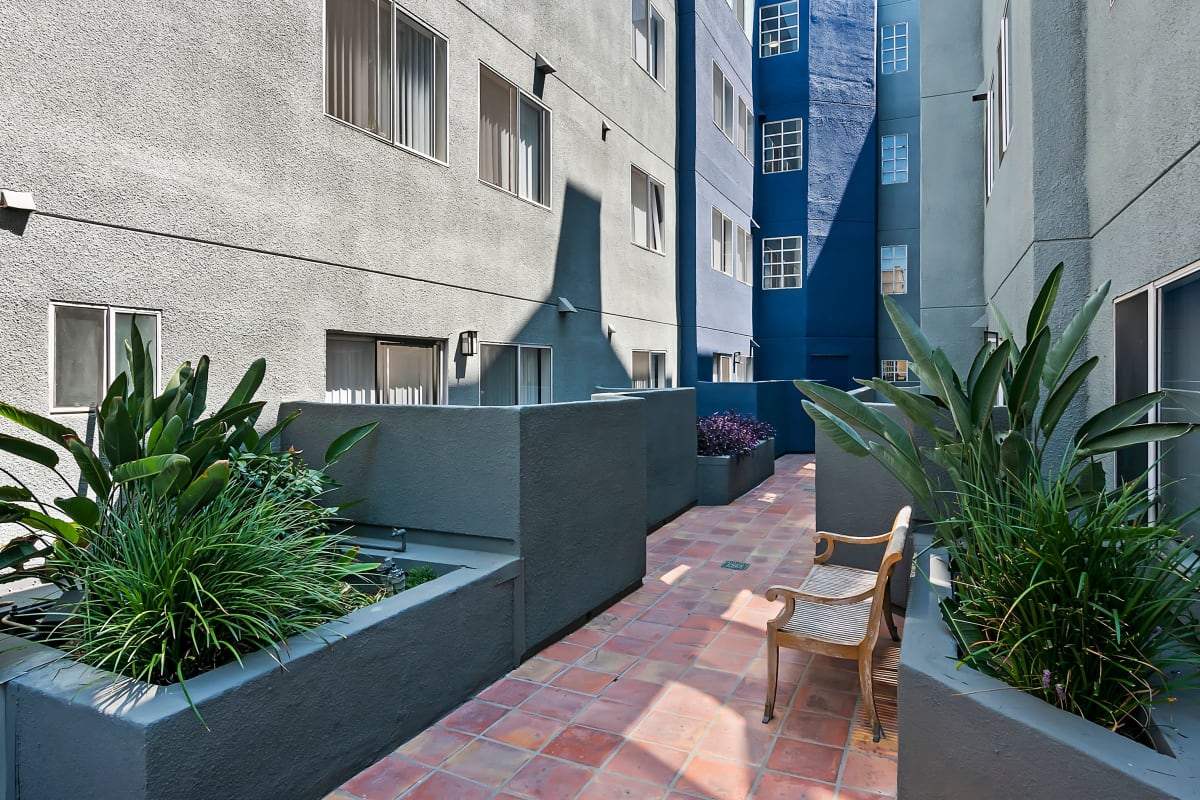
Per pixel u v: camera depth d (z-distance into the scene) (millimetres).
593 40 10219
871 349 17828
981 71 10766
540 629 4762
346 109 6148
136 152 4434
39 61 3941
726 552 7457
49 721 2709
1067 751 2248
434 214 7023
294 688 3033
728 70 15695
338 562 3975
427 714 3773
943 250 11016
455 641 3980
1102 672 2516
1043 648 2586
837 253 17828
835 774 3318
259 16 5242
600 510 5512
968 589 3195
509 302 8234
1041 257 5535
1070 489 3195
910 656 2801
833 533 5277
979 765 2479
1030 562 2686
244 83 5125
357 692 3344
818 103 17781
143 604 3000
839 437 3779
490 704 4027
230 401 4348
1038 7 5547
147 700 2631
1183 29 3508
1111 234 4820
